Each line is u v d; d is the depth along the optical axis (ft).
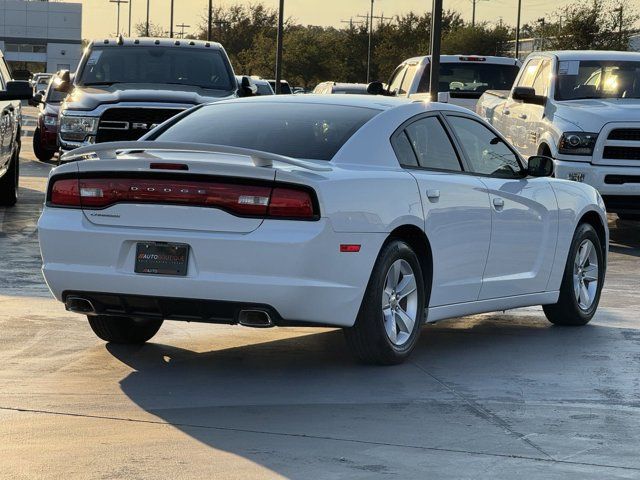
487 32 333.21
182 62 56.70
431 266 27.43
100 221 24.88
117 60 56.44
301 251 23.80
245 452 19.60
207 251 24.02
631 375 26.76
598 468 19.20
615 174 55.31
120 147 24.40
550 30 244.42
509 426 21.85
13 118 56.95
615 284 43.04
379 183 25.59
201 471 18.44
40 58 449.06
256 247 23.77
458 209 28.04
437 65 76.95
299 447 20.01
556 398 24.26
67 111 51.83
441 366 27.17
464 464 19.21
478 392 24.59
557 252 32.22
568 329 33.17
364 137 26.50
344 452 19.76
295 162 24.23
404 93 83.05
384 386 24.88
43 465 18.53
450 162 28.68
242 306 24.16
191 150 23.86
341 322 24.99
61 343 28.37
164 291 24.34
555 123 57.00
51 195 25.50
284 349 28.68
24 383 24.13
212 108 28.73
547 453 20.03
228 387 24.44
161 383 24.61
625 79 60.75
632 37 243.40
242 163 24.77
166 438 20.34
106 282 24.75
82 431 20.65
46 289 36.27
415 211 26.50
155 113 51.60
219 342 29.37
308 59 365.20
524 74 65.41
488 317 34.99
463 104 77.61
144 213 24.49
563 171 56.03
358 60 370.12
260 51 363.76
